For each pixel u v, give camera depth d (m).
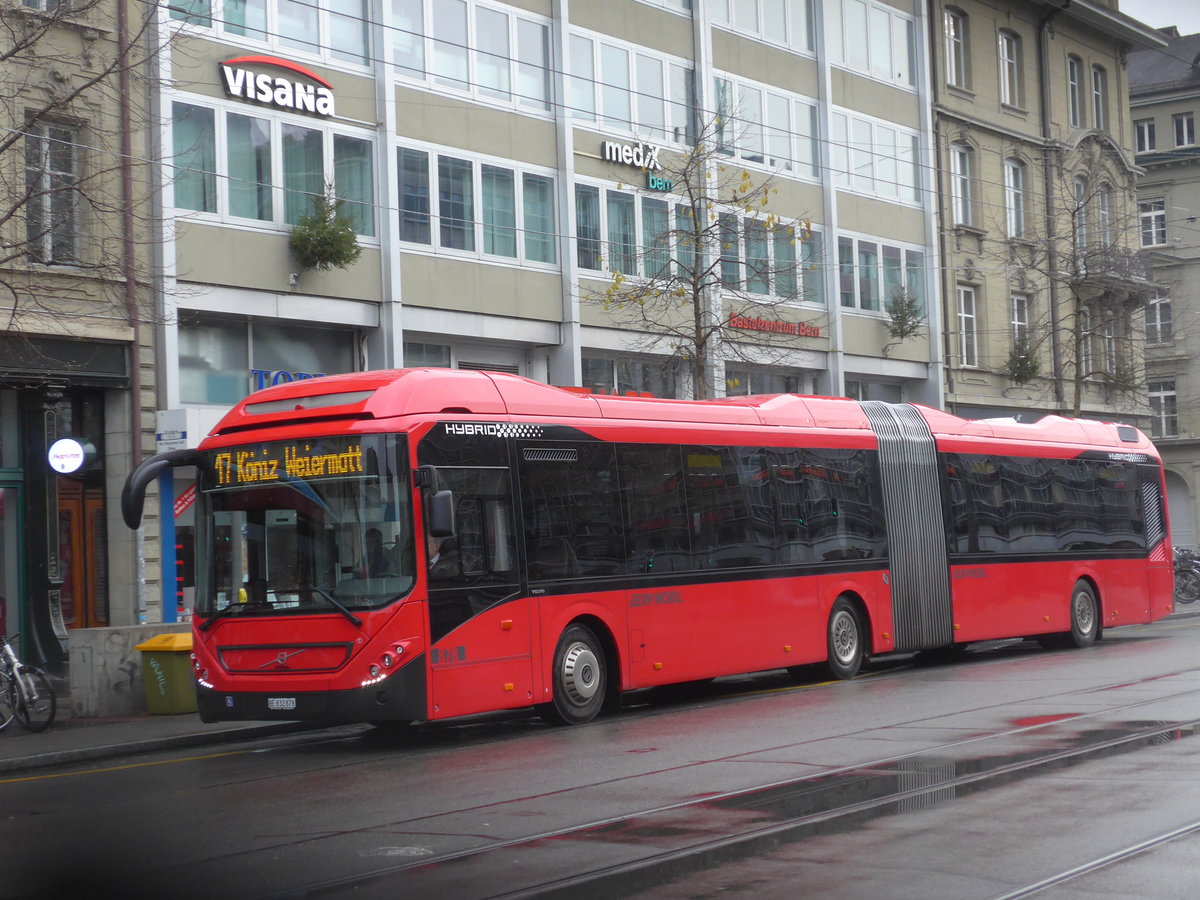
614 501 15.91
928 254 39.41
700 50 32.19
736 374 33.34
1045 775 10.17
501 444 14.62
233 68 23.14
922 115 39.47
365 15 25.64
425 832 8.93
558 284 28.81
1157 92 64.12
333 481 13.74
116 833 9.51
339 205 24.70
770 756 11.66
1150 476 26.67
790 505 18.61
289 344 24.55
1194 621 32.47
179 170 22.38
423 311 26.19
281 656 13.66
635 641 15.94
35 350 18.14
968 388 41.00
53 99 18.11
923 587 20.81
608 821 9.04
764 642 17.81
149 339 21.58
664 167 28.56
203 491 14.36
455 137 26.97
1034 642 26.73
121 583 21.30
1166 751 11.12
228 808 10.37
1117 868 7.29
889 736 12.59
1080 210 44.34
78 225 20.31
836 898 6.84
